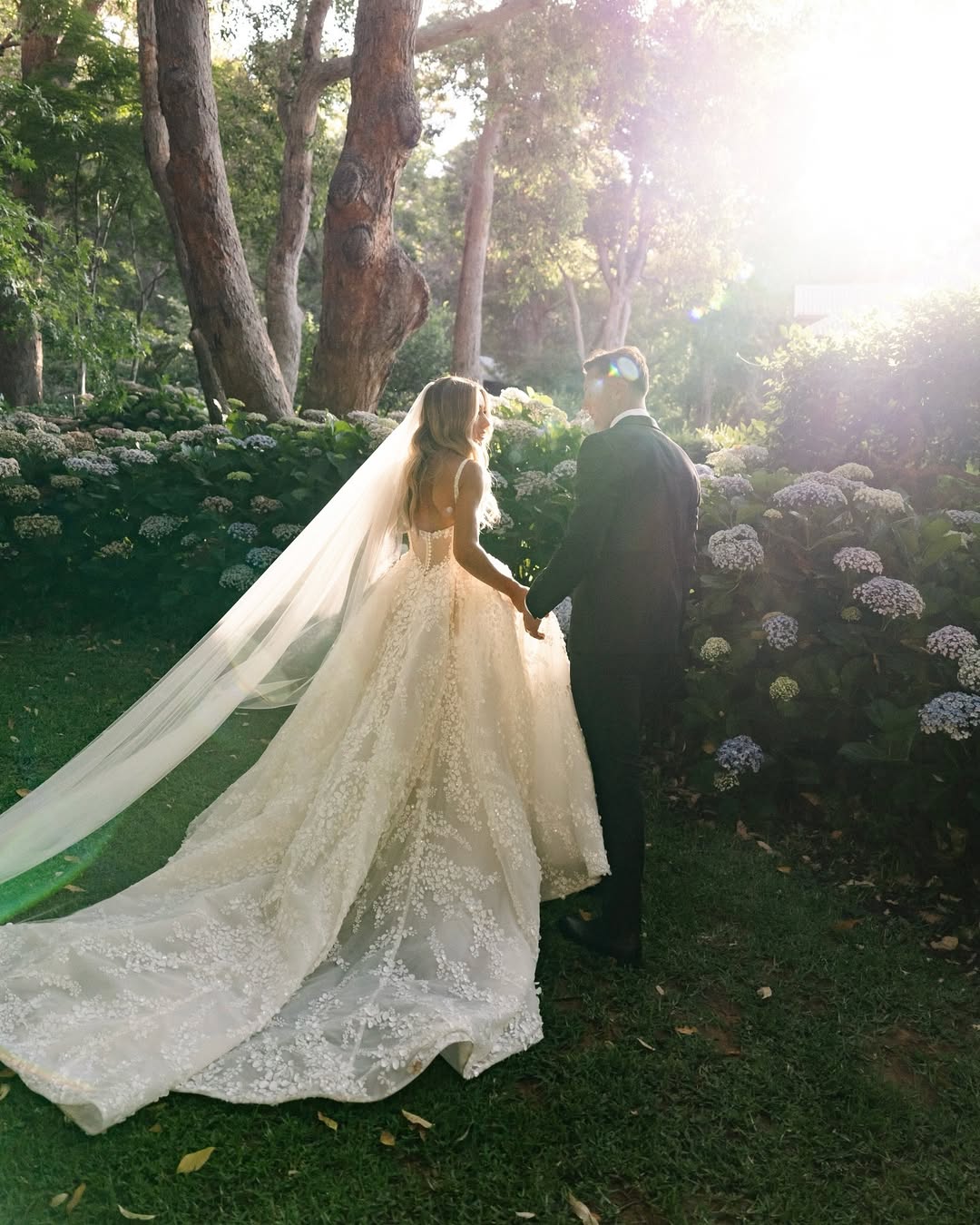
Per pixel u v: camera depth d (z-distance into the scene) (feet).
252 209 74.49
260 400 28.89
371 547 11.48
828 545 13.03
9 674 17.44
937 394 17.94
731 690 13.32
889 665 12.05
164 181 34.32
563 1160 7.34
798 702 12.57
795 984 9.72
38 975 8.48
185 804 12.74
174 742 10.87
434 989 8.70
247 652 11.42
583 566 9.77
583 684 10.29
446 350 100.89
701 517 14.21
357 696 10.47
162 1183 6.93
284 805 10.20
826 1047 8.75
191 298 29.07
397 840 9.84
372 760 9.68
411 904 9.48
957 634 11.28
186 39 26.32
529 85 76.48
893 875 11.71
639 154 95.76
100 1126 7.28
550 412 21.39
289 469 20.07
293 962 8.91
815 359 19.19
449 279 135.95
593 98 81.56
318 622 11.96
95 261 65.41
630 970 9.85
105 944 8.87
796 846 12.51
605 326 113.50
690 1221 6.91
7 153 34.37
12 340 58.34
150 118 34.32
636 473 10.00
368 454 20.04
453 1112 7.75
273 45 55.11
